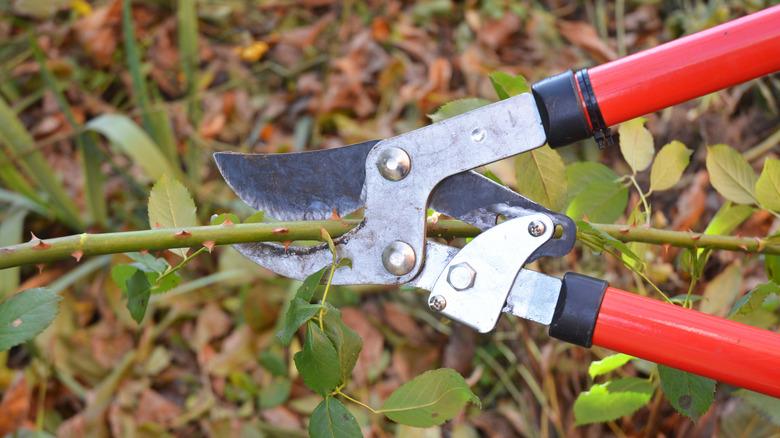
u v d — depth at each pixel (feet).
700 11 4.09
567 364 3.17
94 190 3.82
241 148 4.25
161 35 4.71
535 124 1.94
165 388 3.45
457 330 3.38
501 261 1.96
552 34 4.36
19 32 4.84
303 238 2.03
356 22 4.72
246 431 3.27
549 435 3.13
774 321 2.47
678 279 3.21
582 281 1.94
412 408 1.89
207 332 3.56
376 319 3.49
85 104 4.50
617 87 1.89
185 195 2.12
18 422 3.29
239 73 4.58
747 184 2.33
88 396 3.33
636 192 3.43
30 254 1.93
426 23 4.66
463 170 1.99
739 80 1.88
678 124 3.55
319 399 3.34
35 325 1.86
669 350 1.89
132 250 1.98
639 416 3.05
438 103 4.13
